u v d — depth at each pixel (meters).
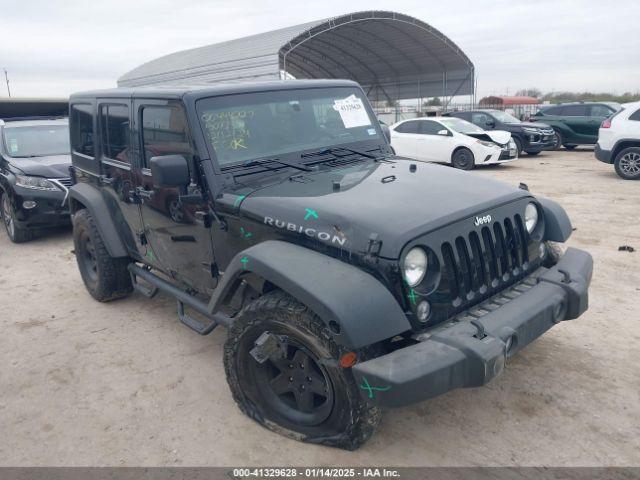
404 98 33.97
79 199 5.26
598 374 3.83
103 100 4.67
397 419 3.44
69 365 4.35
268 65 21.27
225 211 3.48
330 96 4.30
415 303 2.79
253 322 3.15
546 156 18.09
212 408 3.67
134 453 3.25
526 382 3.77
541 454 3.07
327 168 3.86
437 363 2.57
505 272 3.30
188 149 3.63
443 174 3.78
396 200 3.15
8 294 6.07
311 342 2.88
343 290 2.67
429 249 2.86
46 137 9.21
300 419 3.22
